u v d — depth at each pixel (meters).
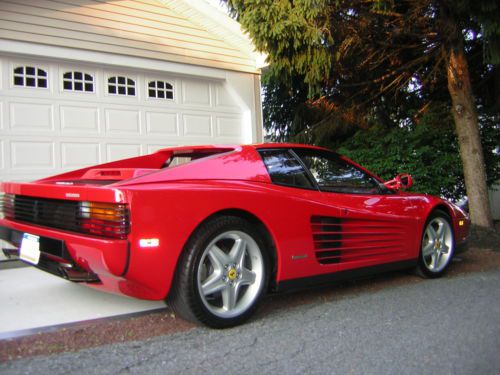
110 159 6.39
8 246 5.11
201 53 7.32
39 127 5.82
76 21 6.08
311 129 9.98
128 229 2.56
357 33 7.45
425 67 8.80
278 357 2.52
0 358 2.43
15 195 3.48
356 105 9.67
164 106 6.99
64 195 2.85
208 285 2.89
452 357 2.53
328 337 2.84
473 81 9.02
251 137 7.87
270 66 7.48
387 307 3.50
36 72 5.88
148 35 6.75
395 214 4.07
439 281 4.40
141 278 2.62
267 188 3.29
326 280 3.54
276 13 6.34
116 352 2.56
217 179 3.13
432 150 8.34
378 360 2.49
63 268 2.90
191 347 2.65
